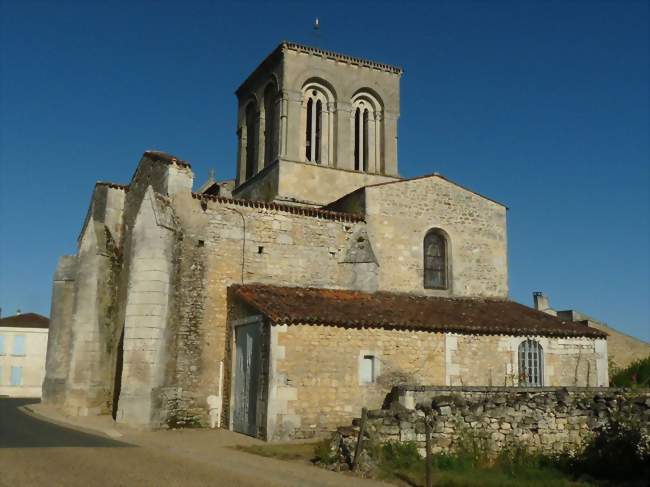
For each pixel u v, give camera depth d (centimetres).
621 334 3212
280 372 1748
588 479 1182
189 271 2030
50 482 1027
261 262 2144
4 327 4866
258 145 3100
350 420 1812
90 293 2306
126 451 1411
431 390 1683
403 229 2406
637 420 1308
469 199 2548
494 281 2519
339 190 2880
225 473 1177
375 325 1903
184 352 1973
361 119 3100
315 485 1092
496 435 1378
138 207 2308
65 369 2545
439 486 1113
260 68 3125
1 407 2706
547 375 2119
